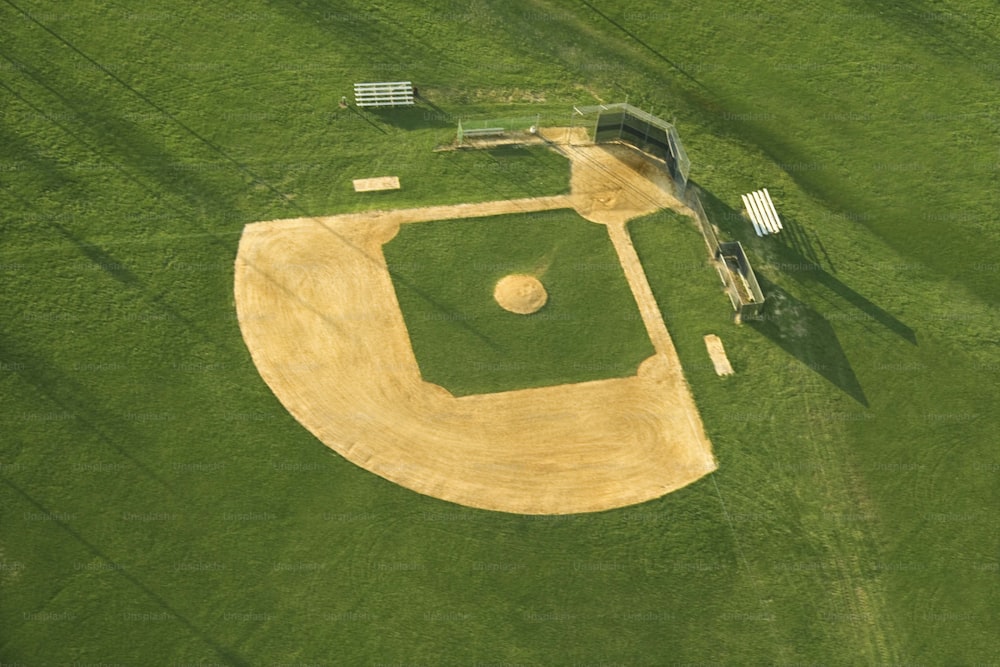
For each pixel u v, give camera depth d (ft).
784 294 181.98
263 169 184.03
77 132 181.68
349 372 163.22
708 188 194.59
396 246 178.29
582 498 155.02
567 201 188.55
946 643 149.07
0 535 141.69
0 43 189.37
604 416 163.63
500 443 159.12
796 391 170.40
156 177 179.22
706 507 156.35
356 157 188.75
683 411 165.89
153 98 188.96
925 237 194.29
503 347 169.27
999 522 160.66
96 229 171.12
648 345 172.45
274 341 164.45
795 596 150.10
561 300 175.73
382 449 156.56
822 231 192.34
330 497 151.33
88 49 192.34
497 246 180.75
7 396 152.35
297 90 195.11
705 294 179.83
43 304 161.89
